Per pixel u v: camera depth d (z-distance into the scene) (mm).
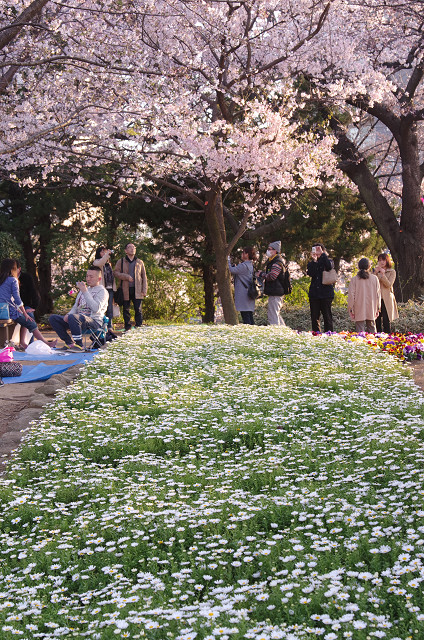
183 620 2865
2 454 6090
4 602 3229
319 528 3789
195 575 3387
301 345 11188
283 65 17703
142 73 12500
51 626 2969
